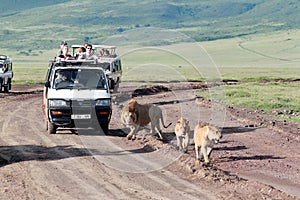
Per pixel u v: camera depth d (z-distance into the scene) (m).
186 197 18.39
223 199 18.17
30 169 22.39
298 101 54.69
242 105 50.53
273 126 35.66
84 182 20.34
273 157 25.59
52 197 18.44
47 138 29.66
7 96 59.53
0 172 21.94
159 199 18.14
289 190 19.89
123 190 19.25
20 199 18.20
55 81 31.56
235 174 22.08
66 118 30.34
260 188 19.42
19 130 32.62
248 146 28.36
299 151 27.23
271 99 55.31
